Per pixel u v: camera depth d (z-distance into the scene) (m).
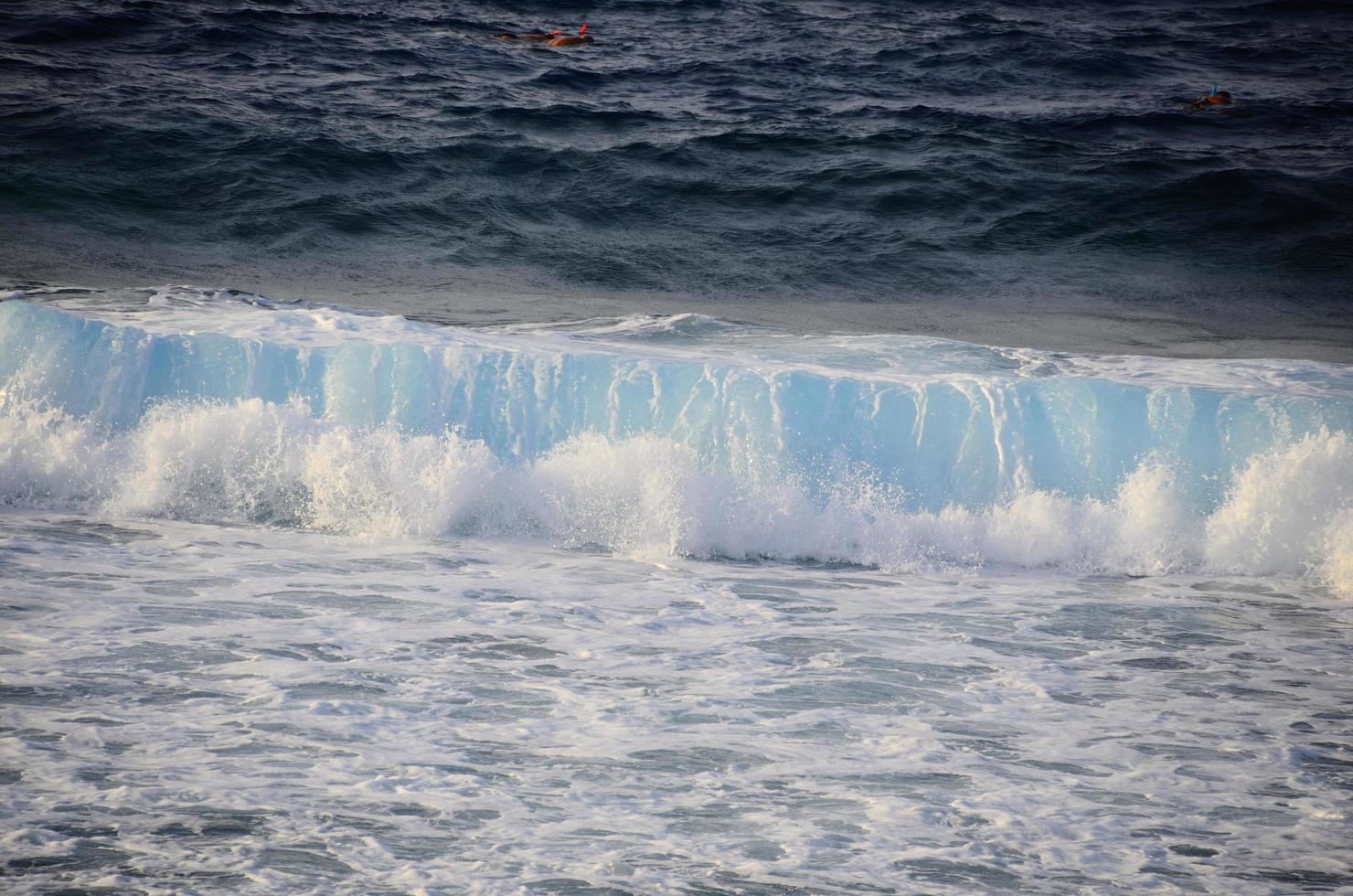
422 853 14.79
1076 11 117.06
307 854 14.57
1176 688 22.11
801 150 69.56
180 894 13.48
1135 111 82.19
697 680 21.50
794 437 33.44
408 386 33.84
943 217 62.94
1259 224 63.38
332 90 73.62
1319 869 15.32
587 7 104.88
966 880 14.76
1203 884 14.86
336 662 21.25
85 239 52.38
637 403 33.91
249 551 28.02
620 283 53.50
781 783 17.38
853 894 14.32
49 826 14.84
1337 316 53.22
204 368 33.88
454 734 18.52
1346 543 30.59
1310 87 92.31
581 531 31.34
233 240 54.44
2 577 24.77
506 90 77.44
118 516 30.34
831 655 23.27
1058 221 63.00
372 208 58.88
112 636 21.73
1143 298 55.00
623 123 72.19
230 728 18.14
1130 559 31.25
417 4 100.75
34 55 73.88
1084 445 33.50
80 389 33.19
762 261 57.19
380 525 30.88
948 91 85.56
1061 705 21.06
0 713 18.08
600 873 14.53
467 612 24.64
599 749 18.27
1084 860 15.39
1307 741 19.62
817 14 108.25
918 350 41.53
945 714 20.41
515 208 60.78
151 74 72.62
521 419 33.59
